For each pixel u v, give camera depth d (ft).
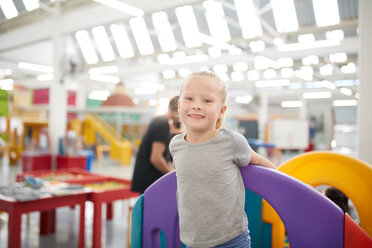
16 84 51.19
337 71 39.11
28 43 29.14
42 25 27.71
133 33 39.29
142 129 53.52
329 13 27.68
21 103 50.08
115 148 41.14
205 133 3.85
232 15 31.01
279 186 4.03
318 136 73.36
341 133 71.77
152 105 77.46
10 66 41.45
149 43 39.60
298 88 51.49
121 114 49.42
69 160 25.62
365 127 11.23
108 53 43.32
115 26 38.99
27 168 25.57
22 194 9.00
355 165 5.51
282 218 4.02
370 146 11.10
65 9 26.04
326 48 28.81
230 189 3.74
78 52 44.50
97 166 36.52
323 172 5.81
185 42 37.01
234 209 3.77
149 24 37.37
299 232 3.93
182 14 32.30
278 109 84.38
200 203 3.74
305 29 29.66
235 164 3.96
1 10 30.50
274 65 32.32
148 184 8.05
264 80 44.50
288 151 66.13
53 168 26.23
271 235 5.64
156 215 4.84
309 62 36.19
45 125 37.42
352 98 58.90
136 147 50.65
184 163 3.88
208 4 24.21
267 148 42.80
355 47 27.71
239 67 41.81
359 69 11.50
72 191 9.81
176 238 4.65
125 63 41.34
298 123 43.83
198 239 3.75
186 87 3.86
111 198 10.43
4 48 31.50
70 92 55.31
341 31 30.01
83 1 24.62
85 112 51.60
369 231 5.31
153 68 38.81
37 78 46.88
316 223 3.86
